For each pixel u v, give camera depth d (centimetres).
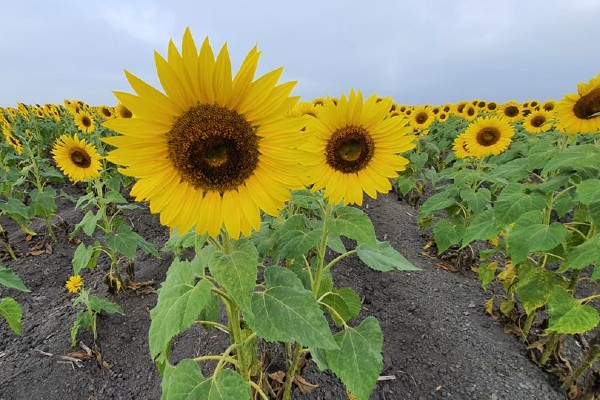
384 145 59
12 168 175
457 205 123
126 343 90
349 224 53
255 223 42
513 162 86
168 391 41
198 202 42
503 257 134
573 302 60
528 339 87
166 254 133
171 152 39
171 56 36
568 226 77
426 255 133
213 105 39
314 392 72
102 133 238
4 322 99
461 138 140
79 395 76
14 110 386
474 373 78
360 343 50
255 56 38
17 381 79
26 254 135
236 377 42
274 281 48
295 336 41
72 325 96
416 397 73
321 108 57
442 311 100
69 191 210
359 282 113
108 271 125
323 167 59
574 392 71
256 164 42
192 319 36
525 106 346
